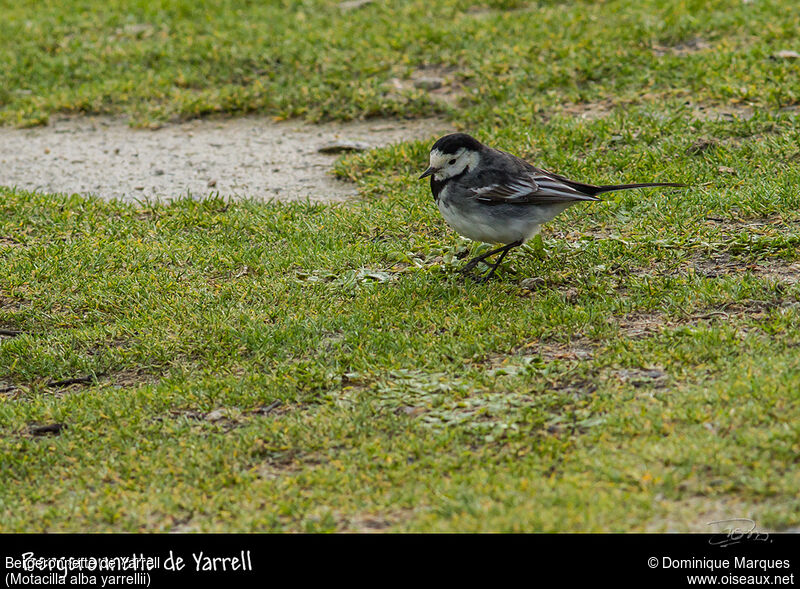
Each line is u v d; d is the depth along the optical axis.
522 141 17.17
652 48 21.02
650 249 12.98
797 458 8.19
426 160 17.30
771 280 11.82
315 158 18.56
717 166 15.52
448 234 14.27
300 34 23.80
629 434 8.88
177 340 11.59
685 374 9.80
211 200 16.28
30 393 10.91
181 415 10.12
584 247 13.15
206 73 22.39
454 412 9.66
